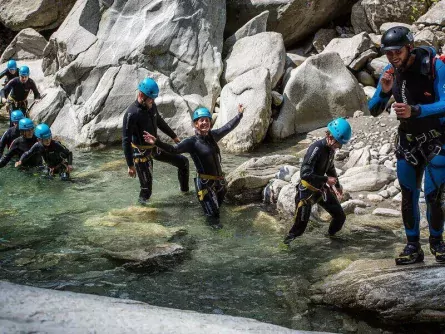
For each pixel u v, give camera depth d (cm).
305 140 935
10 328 233
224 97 984
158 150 701
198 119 639
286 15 1158
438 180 408
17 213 674
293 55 1115
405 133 413
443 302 420
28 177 809
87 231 618
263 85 946
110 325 253
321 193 570
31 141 835
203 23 1091
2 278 509
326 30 1198
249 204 700
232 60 1084
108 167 856
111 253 557
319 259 550
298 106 973
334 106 981
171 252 558
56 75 1045
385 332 425
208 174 650
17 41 1302
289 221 643
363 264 480
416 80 388
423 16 1091
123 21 1095
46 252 566
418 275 432
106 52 1060
